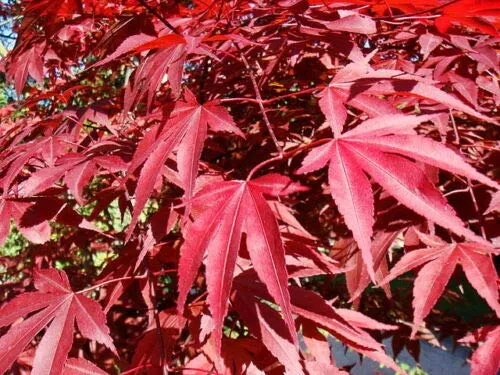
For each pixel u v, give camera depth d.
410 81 0.25
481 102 0.43
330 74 0.44
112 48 0.37
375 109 0.25
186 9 0.36
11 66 0.43
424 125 0.39
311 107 0.47
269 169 0.46
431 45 0.30
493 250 0.26
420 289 0.26
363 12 0.33
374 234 0.31
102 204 0.33
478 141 0.41
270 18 0.35
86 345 0.46
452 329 0.62
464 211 0.33
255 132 0.48
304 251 0.28
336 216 0.47
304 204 0.48
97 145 0.33
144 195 0.23
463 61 0.35
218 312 0.20
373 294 0.64
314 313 0.25
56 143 0.33
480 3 0.26
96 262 0.89
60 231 0.73
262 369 0.26
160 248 0.33
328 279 0.36
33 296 0.27
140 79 0.28
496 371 0.24
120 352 0.45
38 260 0.57
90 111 0.36
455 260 0.26
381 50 0.40
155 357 0.27
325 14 0.30
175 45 0.27
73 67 0.67
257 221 0.21
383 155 0.22
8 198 0.31
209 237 0.22
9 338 0.25
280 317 0.25
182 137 0.25
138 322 0.49
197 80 0.45
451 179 0.35
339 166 0.22
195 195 0.23
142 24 0.34
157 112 0.29
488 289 0.24
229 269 0.21
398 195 0.21
